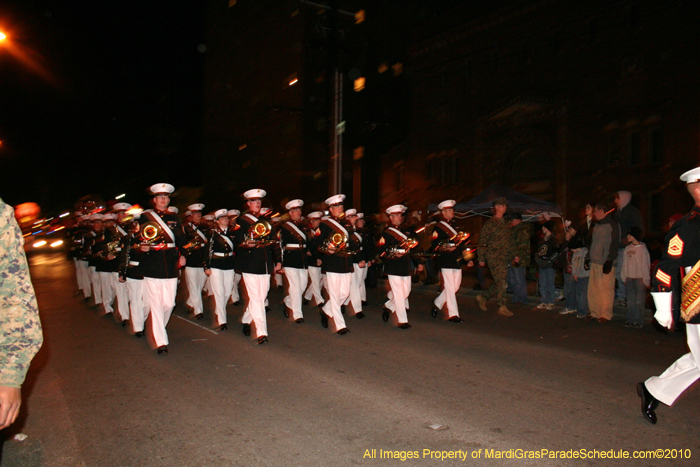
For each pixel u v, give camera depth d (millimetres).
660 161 16688
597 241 8078
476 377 5320
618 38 17547
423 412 4344
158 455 3574
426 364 5836
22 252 1939
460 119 22438
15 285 1888
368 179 26406
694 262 3672
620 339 7000
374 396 4758
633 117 17188
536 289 12164
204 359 6125
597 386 5000
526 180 20438
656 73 16625
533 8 19750
